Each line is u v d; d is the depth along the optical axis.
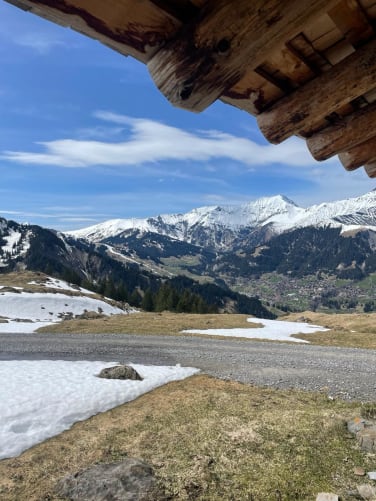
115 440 8.70
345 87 1.83
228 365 17.97
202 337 30.70
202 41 1.28
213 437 8.67
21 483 6.88
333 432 8.70
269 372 16.25
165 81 1.44
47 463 7.62
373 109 2.26
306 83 1.92
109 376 14.05
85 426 9.62
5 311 52.66
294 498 6.21
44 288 67.00
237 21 1.22
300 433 8.70
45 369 15.16
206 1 1.23
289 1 1.18
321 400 11.72
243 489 6.50
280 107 2.02
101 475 6.67
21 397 10.80
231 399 11.83
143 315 50.19
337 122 2.38
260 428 9.10
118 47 1.42
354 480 6.70
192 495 6.31
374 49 1.72
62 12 1.23
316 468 7.12
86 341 27.03
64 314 56.81
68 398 11.16
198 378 15.05
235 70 1.35
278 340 29.62
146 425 9.62
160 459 7.66
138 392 12.68
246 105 2.07
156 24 1.29
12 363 16.38
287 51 1.67
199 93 1.42
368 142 2.65
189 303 84.81
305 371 16.48
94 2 1.18
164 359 19.70
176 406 11.19
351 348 24.58
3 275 80.81
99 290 100.75
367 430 8.41
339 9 1.47
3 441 8.35
